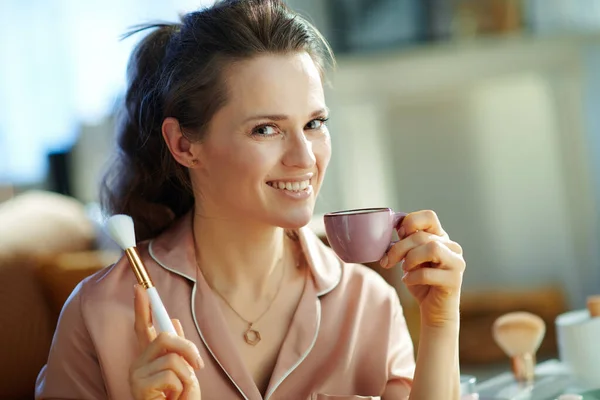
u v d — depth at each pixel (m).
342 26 5.16
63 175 4.79
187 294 1.48
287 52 1.40
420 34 5.06
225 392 1.42
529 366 1.73
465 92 5.05
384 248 1.32
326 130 1.44
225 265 1.50
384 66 5.11
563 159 4.91
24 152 5.00
